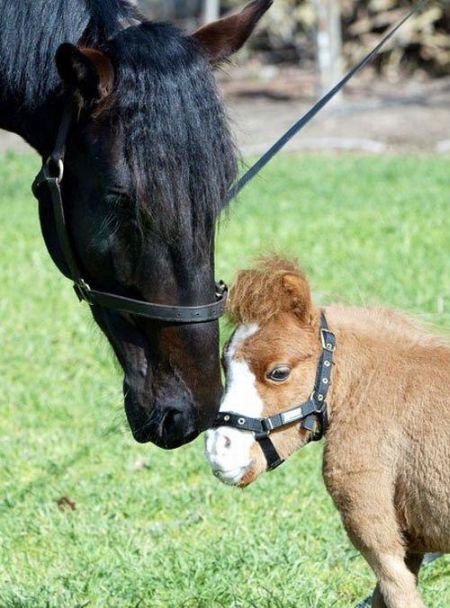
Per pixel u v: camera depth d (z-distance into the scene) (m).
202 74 4.45
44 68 4.68
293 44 29.30
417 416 4.62
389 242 12.83
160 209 4.26
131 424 4.56
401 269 11.45
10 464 7.79
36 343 10.20
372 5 27.19
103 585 5.88
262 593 5.70
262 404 4.70
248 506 6.94
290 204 15.34
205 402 4.46
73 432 8.38
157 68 4.37
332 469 4.72
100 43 4.68
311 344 4.74
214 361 4.48
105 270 4.47
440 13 27.19
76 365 9.77
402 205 14.83
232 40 4.95
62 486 7.35
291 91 25.55
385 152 20.19
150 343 4.49
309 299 4.71
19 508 7.04
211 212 4.35
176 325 4.39
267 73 27.92
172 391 4.45
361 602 5.43
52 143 4.70
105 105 4.38
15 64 4.73
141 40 4.45
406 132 21.28
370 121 22.14
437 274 11.20
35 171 18.61
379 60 27.30
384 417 4.66
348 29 27.44
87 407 8.84
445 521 4.56
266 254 5.02
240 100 25.00
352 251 12.39
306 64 28.56
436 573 6.00
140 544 6.48
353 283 10.89
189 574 5.91
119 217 4.34
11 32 4.74
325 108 23.30
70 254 4.55
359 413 4.71
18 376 9.48
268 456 4.76
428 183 16.39
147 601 5.72
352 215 14.37
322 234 13.38
